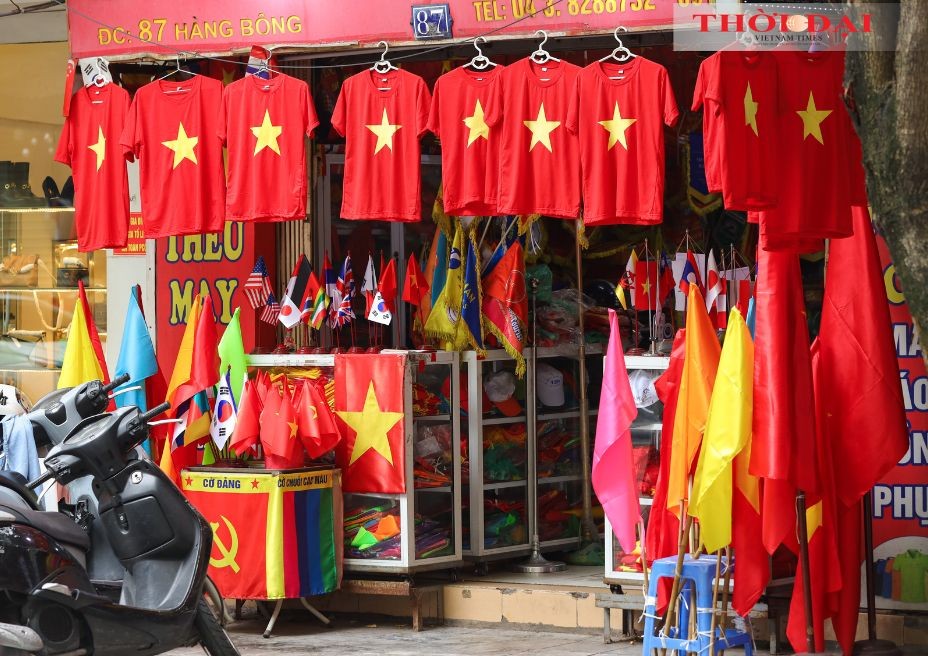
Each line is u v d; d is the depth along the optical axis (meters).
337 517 8.48
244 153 8.22
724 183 6.71
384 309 8.79
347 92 8.01
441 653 7.81
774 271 6.73
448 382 8.80
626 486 7.03
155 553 6.27
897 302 7.52
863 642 7.19
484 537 8.93
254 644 8.12
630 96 7.40
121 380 6.78
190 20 8.35
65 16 10.30
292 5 8.15
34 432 6.78
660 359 8.00
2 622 5.53
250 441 8.31
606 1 7.46
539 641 8.12
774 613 7.56
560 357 9.55
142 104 8.40
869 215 6.97
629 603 7.91
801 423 6.70
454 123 7.77
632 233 9.75
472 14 7.77
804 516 6.89
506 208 7.66
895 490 7.51
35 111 10.48
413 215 7.94
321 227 9.45
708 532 6.58
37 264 10.50
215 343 8.62
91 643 5.79
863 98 5.02
